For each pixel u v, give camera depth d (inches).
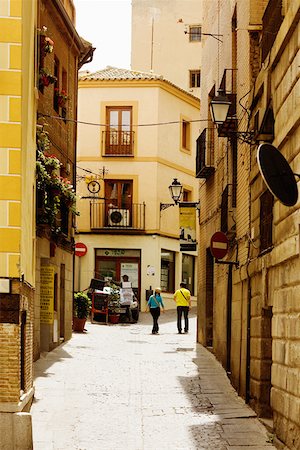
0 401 424.8
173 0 1903.3
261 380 511.8
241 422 498.0
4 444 416.5
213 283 896.9
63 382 627.2
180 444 440.5
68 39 904.3
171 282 1589.6
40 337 786.2
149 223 1537.9
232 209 707.4
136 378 665.0
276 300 450.9
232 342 649.6
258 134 502.0
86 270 1523.1
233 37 725.3
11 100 440.8
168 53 1904.5
